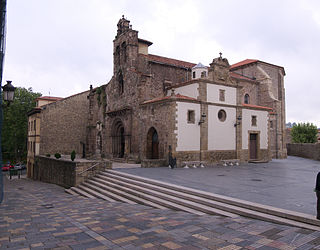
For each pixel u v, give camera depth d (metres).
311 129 52.22
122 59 32.66
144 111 27.31
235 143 28.00
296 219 7.66
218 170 21.03
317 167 24.19
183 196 11.46
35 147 36.38
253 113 30.20
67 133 37.97
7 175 42.50
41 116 35.75
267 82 38.31
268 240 6.24
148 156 26.70
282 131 41.69
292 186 13.36
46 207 12.59
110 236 6.94
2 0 9.48
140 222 8.36
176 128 23.28
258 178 16.36
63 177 23.42
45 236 7.09
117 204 12.54
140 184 14.63
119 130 32.72
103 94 36.75
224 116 27.31
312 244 5.93
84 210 11.22
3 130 50.41
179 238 6.57
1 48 9.52
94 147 37.31
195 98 26.02
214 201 10.34
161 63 31.36
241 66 42.09
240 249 5.71
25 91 54.78
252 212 8.68
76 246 6.18
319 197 7.18
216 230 7.15
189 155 23.97
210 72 27.20
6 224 8.66
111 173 19.28
